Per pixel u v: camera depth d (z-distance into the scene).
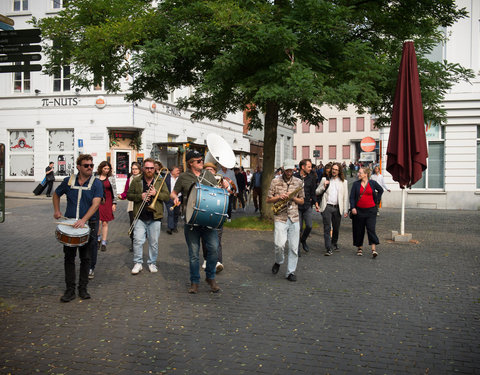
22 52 6.19
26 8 26.50
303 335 4.72
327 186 9.40
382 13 12.23
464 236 11.70
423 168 10.49
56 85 25.97
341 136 70.88
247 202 23.25
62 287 6.55
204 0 11.11
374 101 10.76
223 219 6.14
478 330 4.89
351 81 10.54
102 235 9.46
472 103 18.91
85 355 4.19
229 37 10.96
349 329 4.91
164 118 28.22
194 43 10.85
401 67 10.41
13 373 3.80
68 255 5.89
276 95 9.98
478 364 4.04
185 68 12.95
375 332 4.82
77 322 5.09
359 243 9.10
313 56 10.88
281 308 5.64
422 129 10.31
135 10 11.73
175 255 9.09
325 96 9.90
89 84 12.59
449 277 7.28
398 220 15.27
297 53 10.77
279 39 9.98
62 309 5.55
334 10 10.45
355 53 10.88
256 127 15.14
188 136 31.45
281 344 4.48
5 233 11.64
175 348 4.38
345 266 8.11
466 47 18.67
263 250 9.59
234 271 7.67
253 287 6.63
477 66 18.72
